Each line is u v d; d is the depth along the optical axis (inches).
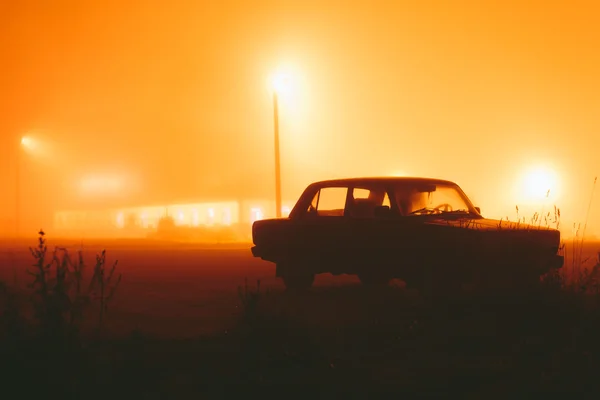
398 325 340.5
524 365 278.1
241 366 275.1
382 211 463.5
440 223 436.5
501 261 410.9
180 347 303.6
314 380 259.8
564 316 339.6
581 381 247.1
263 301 368.8
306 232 506.3
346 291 497.4
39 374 240.4
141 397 238.8
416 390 248.1
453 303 373.7
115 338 319.3
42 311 263.3
